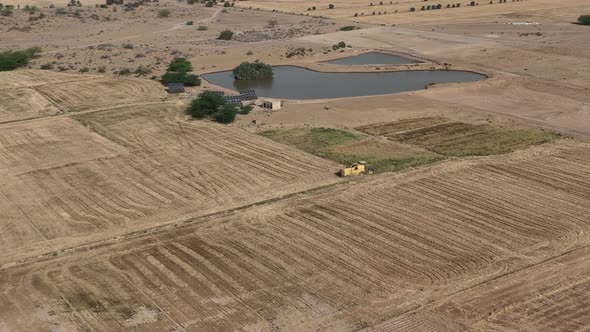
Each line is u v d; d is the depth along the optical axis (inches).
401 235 1822.1
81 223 1915.6
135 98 3243.1
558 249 1749.5
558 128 2763.3
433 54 4308.6
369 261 1686.8
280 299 1523.1
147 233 1850.4
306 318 1450.5
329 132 2721.5
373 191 2111.2
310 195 2084.2
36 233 1855.3
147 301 1517.0
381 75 3875.5
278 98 3329.2
